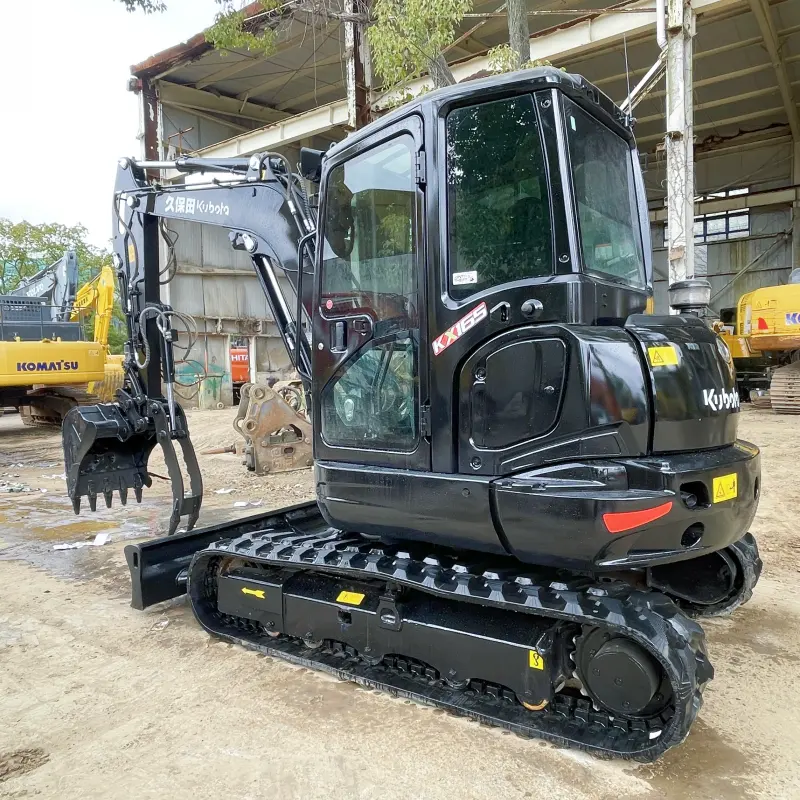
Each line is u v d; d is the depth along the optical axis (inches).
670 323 111.7
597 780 99.7
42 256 1144.8
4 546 229.8
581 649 105.4
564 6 628.1
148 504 291.3
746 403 590.2
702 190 935.0
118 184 208.7
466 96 109.0
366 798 97.0
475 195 110.3
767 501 257.1
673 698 98.0
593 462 99.5
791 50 691.4
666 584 154.8
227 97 856.9
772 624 154.9
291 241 169.6
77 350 482.0
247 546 145.1
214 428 534.0
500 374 106.6
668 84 419.2
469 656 113.3
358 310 127.6
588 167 115.0
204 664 140.1
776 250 890.7
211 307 855.1
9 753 110.9
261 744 110.7
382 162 122.5
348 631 129.5
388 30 261.3
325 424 135.4
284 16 473.4
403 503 118.0
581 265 104.1
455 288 111.5
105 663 141.9
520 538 104.7
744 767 103.0
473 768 102.7
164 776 103.3
